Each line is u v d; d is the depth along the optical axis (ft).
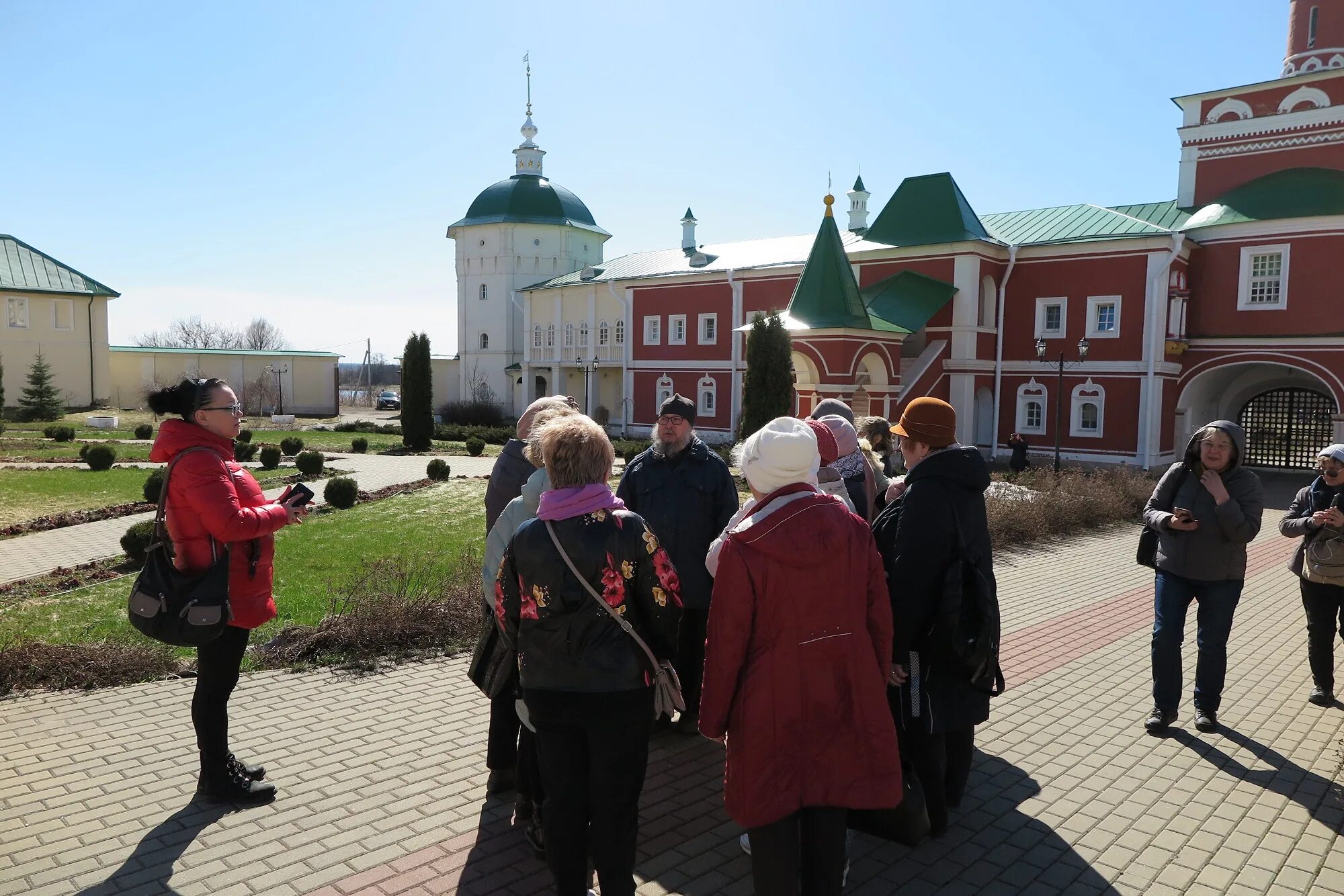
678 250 147.33
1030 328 97.09
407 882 13.04
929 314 93.71
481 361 175.01
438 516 51.96
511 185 175.63
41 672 21.16
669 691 11.70
